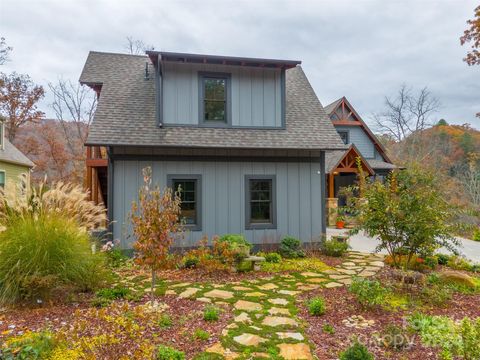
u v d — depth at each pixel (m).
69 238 5.30
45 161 22.12
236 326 4.15
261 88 9.48
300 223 9.40
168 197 5.04
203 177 8.83
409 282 5.98
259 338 3.81
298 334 3.95
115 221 8.05
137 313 3.92
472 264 7.83
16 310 4.58
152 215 4.80
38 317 4.33
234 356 3.37
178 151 8.67
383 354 3.49
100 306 4.77
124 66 11.25
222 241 7.69
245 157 9.09
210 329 4.04
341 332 4.03
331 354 3.49
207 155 8.86
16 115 21.28
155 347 3.47
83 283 5.29
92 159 10.06
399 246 6.08
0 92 20.42
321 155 9.59
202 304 4.97
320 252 9.23
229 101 9.23
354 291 4.99
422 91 25.75
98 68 10.93
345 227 14.44
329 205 15.03
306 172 9.49
